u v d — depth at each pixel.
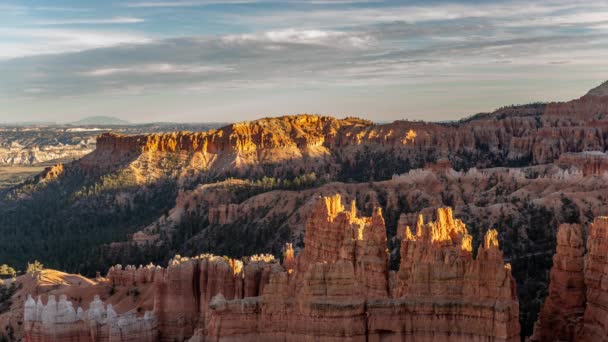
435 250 79.94
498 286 73.69
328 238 99.19
